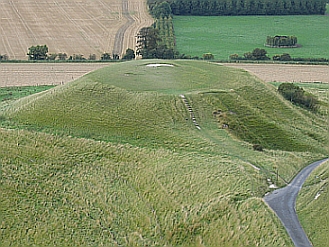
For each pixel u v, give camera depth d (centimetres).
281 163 5366
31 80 9700
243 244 3872
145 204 4691
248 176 4872
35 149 5709
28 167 5372
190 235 4172
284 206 4319
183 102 6500
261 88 7175
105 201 4797
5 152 5612
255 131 6216
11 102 7731
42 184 5088
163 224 4369
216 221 4206
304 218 4084
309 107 7150
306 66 10856
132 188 4978
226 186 4684
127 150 5653
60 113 6469
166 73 7438
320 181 4828
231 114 6444
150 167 5269
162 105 6438
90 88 6906
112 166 5381
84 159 5538
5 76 9994
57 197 4875
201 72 7544
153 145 5769
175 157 5428
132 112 6359
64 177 5225
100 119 6278
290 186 4778
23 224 4459
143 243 4188
